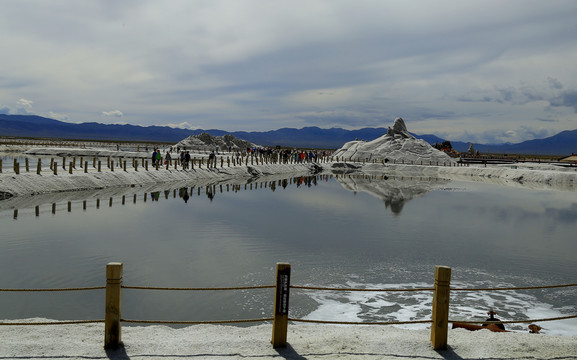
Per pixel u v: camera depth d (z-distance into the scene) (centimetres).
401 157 9094
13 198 2984
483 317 1202
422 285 1485
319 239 2162
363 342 726
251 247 1947
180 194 3766
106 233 2127
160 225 2378
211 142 10875
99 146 10900
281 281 690
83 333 757
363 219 2836
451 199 4059
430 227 2603
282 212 3023
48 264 1577
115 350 666
